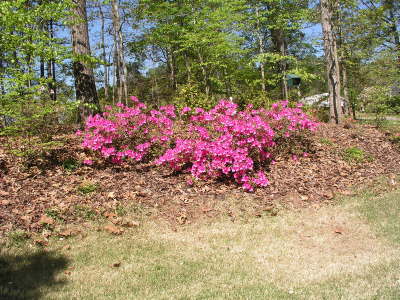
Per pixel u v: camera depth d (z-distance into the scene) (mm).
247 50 18656
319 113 15867
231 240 5613
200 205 6879
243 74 20750
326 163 9438
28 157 7848
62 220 5805
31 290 3883
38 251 4895
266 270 4637
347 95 19594
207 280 4328
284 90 21438
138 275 4434
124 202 6668
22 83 6875
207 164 7859
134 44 20047
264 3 19781
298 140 10203
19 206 5910
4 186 6535
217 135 8281
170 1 19016
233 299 3861
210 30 17578
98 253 5004
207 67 20234
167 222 6180
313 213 6785
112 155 8359
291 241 5613
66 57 8086
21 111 7223
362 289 4023
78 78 11047
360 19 15008
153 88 25750
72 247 5133
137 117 8711
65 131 10281
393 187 8172
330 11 14609
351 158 9883
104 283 4203
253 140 7883
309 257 5059
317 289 4086
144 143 8523
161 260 4879
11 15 6621
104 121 8172
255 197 7359
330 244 5508
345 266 4711
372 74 13352
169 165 8438
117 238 5512
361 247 5363
